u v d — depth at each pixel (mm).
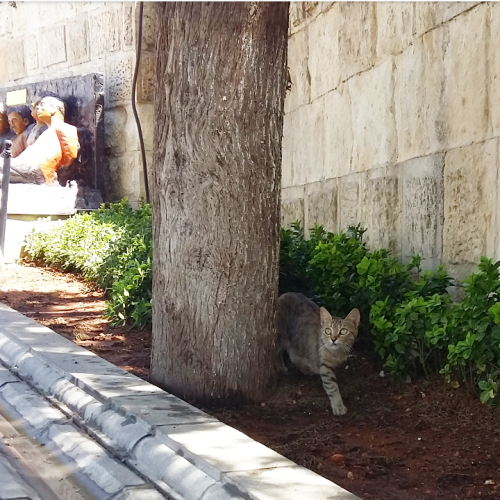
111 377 3729
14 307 5047
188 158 3680
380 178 4617
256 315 3738
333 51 5078
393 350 3875
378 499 3166
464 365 3635
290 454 3391
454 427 3529
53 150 7309
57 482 3285
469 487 3213
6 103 8328
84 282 5688
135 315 4574
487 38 3891
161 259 3762
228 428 3330
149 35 7590
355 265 4246
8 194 6469
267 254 3740
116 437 3383
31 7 8789
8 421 3668
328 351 3816
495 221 3850
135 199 7652
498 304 3482
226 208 3678
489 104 3887
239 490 3029
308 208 5406
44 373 3871
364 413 3680
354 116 4859
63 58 8430
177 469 3170
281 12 3668
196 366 3721
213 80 3639
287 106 5703
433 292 3941
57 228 6594
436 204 4195
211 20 3613
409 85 4375
